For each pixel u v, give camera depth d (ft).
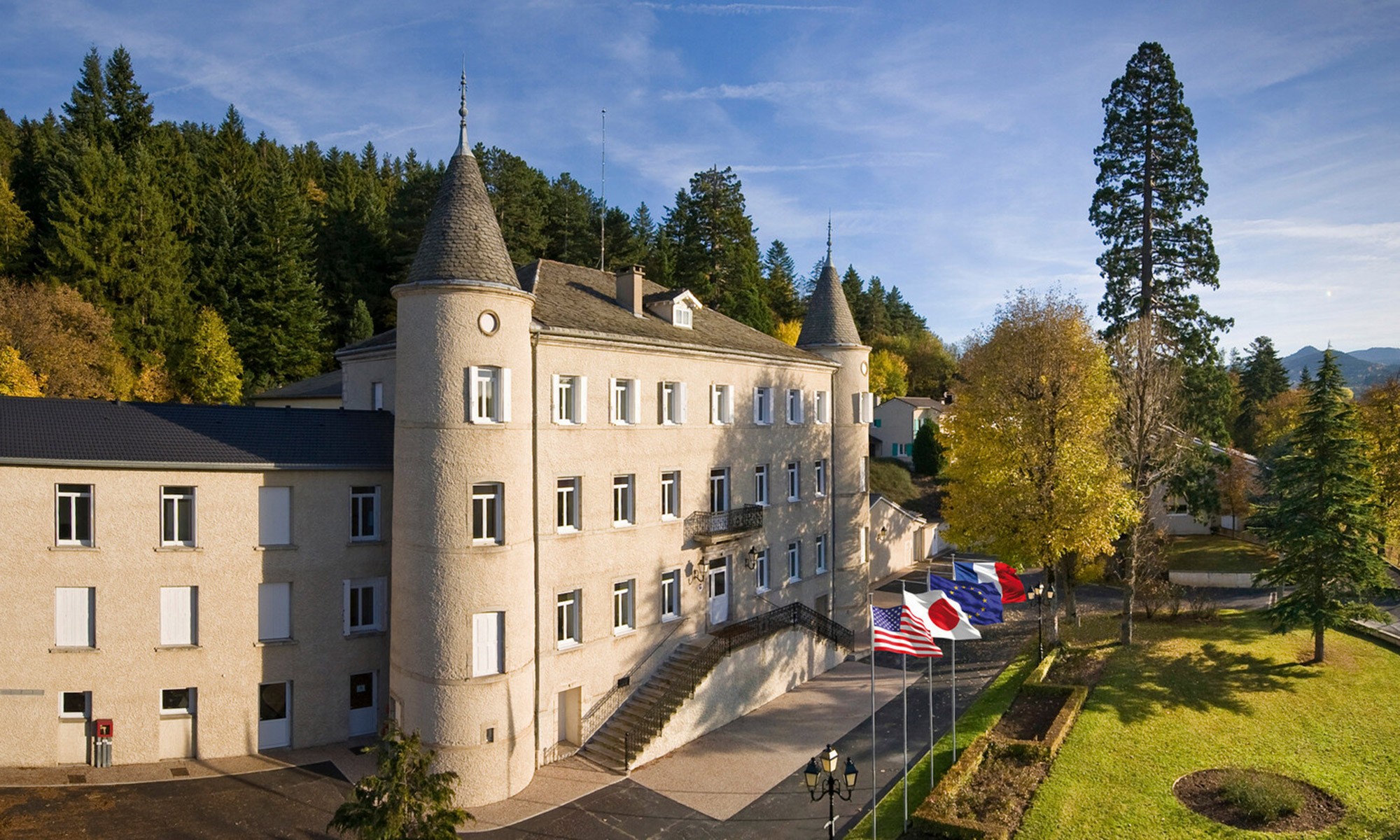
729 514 104.22
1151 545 127.13
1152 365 119.14
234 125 269.64
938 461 228.22
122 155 215.31
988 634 129.08
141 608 74.64
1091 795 71.10
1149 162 158.20
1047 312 120.88
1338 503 99.55
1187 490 157.48
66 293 161.58
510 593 75.41
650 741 83.30
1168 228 157.17
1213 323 155.02
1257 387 314.96
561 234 249.96
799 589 120.47
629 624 92.38
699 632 100.94
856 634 130.82
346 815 53.52
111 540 73.56
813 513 124.26
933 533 193.77
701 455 101.91
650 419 94.48
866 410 133.08
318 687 81.05
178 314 189.47
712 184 268.21
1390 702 90.53
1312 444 102.37
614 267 252.42
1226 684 96.22
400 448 75.41
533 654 79.92
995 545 112.57
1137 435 119.14
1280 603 104.63
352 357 98.84
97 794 69.15
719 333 111.55
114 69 230.89
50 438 72.49
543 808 72.79
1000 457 112.37
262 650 78.54
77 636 73.61
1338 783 72.79
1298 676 98.27
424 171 248.11
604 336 86.02
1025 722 88.43
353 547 82.53
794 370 119.96
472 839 66.85
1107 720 86.74
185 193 221.05
